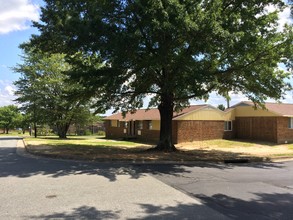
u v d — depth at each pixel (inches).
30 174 418.9
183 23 516.4
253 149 922.1
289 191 346.0
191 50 579.2
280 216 251.9
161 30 526.9
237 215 252.5
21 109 1477.6
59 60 1449.3
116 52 537.3
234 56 641.6
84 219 232.4
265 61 649.6
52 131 2161.7
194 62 579.2
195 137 1169.4
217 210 265.4
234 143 1106.1
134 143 1135.0
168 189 343.6
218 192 335.0
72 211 251.9
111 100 729.0
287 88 701.9
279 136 1136.8
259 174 465.1
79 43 564.7
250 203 291.4
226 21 582.9
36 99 1449.3
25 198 290.2
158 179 404.5
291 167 553.9
